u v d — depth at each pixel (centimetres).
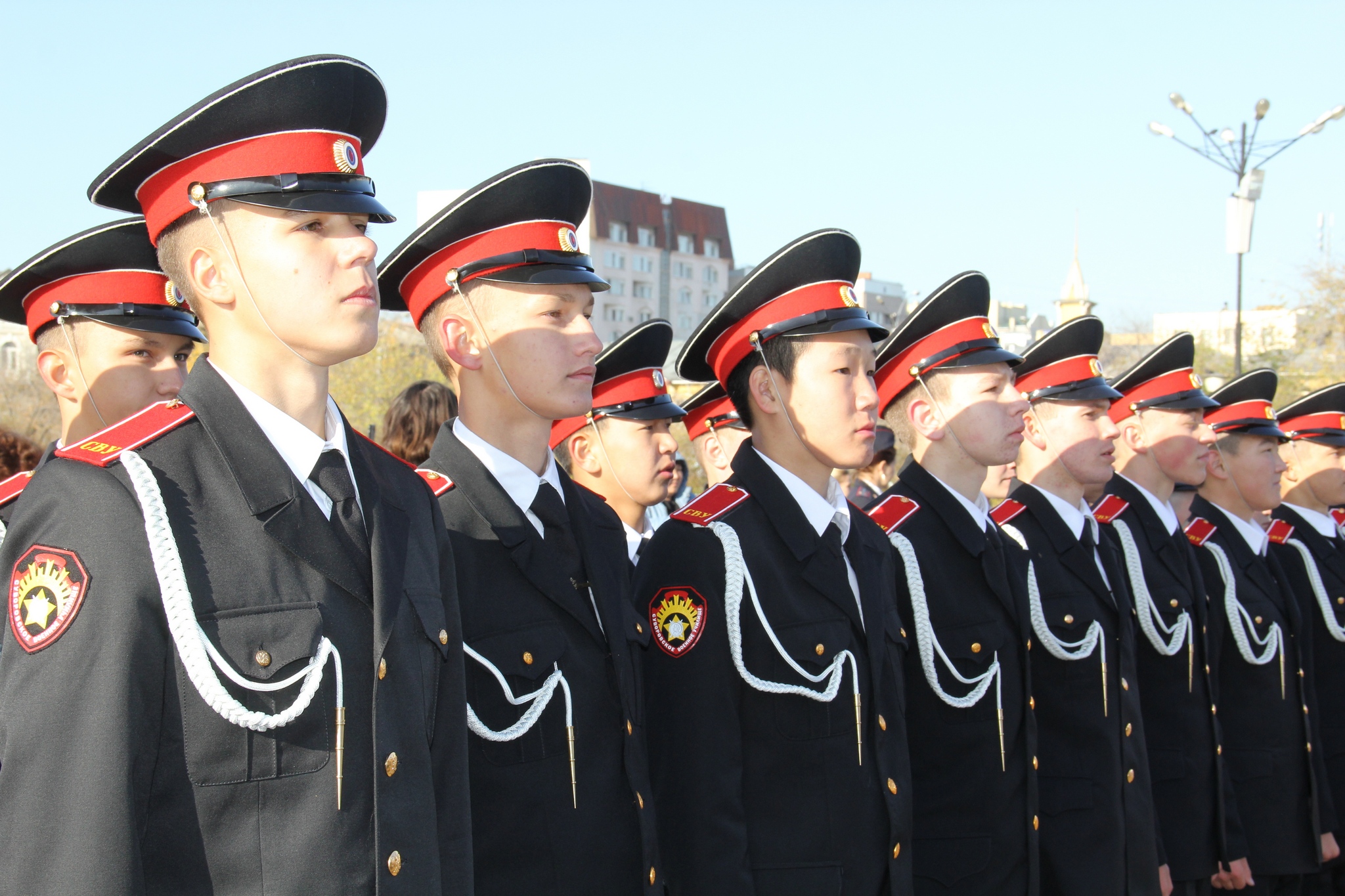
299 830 156
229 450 166
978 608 314
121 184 179
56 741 144
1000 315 5050
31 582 151
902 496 332
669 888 251
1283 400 2045
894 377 346
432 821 171
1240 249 1359
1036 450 379
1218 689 435
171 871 151
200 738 152
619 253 6300
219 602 157
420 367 2312
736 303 288
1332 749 490
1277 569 463
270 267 170
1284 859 429
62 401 325
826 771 258
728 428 528
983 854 299
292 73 171
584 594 240
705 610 259
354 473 183
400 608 176
